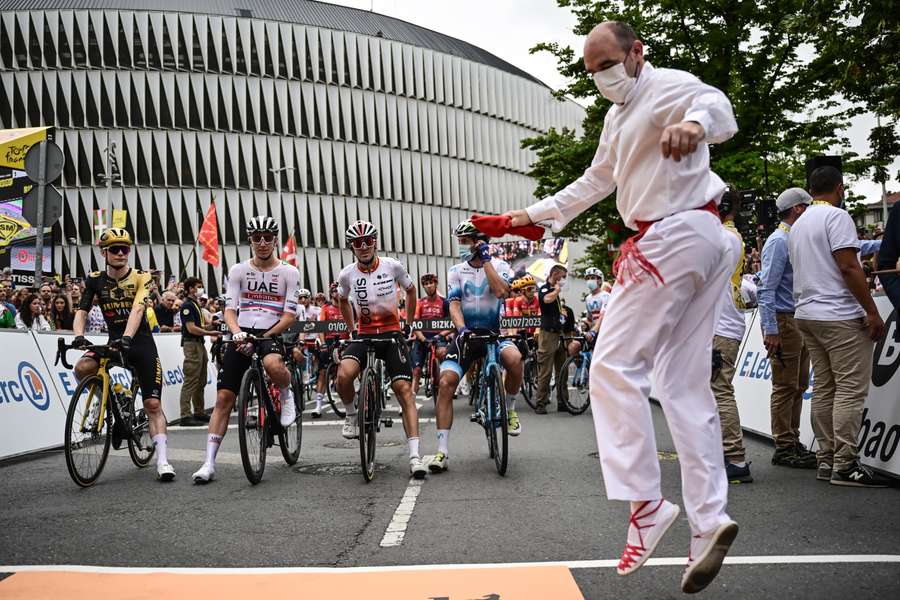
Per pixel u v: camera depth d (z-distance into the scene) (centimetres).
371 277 709
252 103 6144
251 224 713
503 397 656
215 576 378
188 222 5928
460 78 7294
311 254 6306
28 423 840
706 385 319
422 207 6912
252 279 716
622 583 353
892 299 560
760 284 669
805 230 595
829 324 581
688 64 1814
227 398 682
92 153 5744
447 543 436
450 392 701
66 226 5681
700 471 310
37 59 5709
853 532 438
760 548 408
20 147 1872
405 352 705
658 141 308
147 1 6512
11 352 847
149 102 5859
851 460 578
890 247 565
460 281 722
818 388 615
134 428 716
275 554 421
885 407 613
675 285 307
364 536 457
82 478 639
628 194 319
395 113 6800
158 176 5869
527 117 7956
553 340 1225
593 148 2166
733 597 330
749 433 902
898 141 1091
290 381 718
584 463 711
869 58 945
